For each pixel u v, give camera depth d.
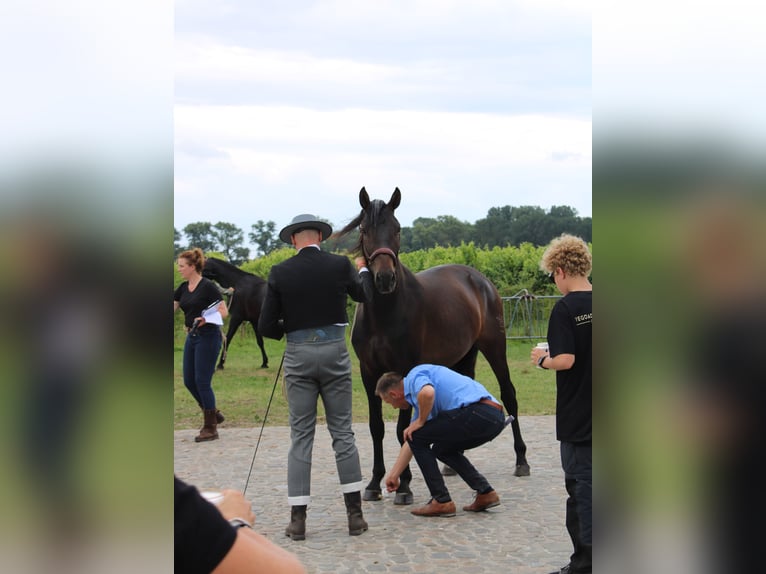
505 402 6.01
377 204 4.97
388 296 4.96
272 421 8.34
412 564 3.88
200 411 8.90
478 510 4.82
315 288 4.27
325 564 3.88
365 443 7.18
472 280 6.11
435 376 4.73
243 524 1.04
